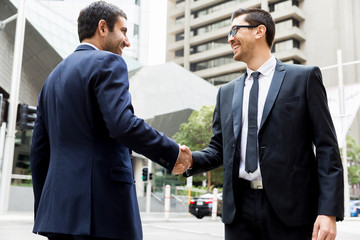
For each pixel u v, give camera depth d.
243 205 2.16
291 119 2.11
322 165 2.03
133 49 49.97
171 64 44.91
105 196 1.81
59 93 1.93
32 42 34.78
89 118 1.84
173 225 11.91
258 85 2.29
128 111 1.76
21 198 20.97
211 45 82.25
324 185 1.98
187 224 12.45
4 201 13.27
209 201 16.50
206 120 36.91
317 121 2.08
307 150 2.11
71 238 1.86
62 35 36.56
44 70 37.44
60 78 1.96
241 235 2.17
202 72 81.69
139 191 37.22
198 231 9.84
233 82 2.48
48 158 2.13
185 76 45.16
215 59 80.94
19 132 28.69
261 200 2.11
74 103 1.86
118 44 2.10
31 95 37.78
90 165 1.82
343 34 81.00
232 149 2.24
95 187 1.80
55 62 36.44
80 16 2.10
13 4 32.75
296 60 76.88
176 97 43.00
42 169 2.12
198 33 85.19
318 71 2.19
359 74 81.88
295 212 2.02
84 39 2.09
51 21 36.47
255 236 2.16
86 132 1.85
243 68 76.00
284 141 2.09
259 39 2.36
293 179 2.05
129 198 1.90
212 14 82.12
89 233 1.74
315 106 2.10
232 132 2.28
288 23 76.75
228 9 79.94
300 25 78.88
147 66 44.84
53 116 1.95
